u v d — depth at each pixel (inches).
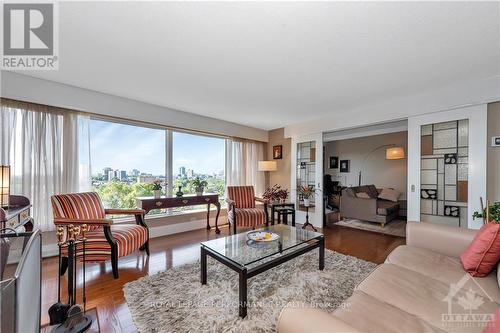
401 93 115.4
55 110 107.7
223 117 167.2
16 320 26.1
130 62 84.5
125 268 93.0
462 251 65.0
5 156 95.3
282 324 28.8
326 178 254.7
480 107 100.3
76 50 76.5
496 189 98.3
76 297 71.4
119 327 58.4
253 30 64.4
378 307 41.8
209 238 138.4
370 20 59.7
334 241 131.9
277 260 72.4
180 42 71.0
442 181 112.3
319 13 57.0
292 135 188.1
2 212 66.2
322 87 107.5
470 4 53.8
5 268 35.3
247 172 198.1
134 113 129.4
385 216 167.8
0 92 92.0
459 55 78.0
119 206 133.2
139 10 56.7
